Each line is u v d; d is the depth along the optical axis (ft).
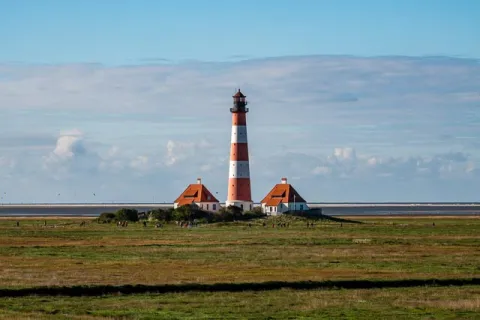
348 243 554.87
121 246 531.09
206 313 270.46
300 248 508.94
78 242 572.51
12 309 276.62
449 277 355.97
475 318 264.31
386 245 535.60
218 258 441.68
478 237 628.69
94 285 322.75
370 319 262.06
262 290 322.75
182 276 355.77
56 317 261.24
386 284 339.16
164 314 268.62
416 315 268.82
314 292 316.81
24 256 455.22
